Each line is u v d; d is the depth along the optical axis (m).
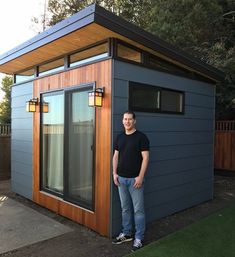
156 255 3.27
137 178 3.53
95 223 4.04
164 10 8.27
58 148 4.90
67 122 4.60
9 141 7.88
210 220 4.45
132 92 4.05
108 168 3.83
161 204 4.64
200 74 5.40
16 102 6.12
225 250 3.40
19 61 5.22
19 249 3.51
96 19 3.28
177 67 4.96
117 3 10.77
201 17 7.88
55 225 4.29
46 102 5.16
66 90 4.56
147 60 4.30
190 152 5.24
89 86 4.11
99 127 3.96
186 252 3.35
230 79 7.10
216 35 8.16
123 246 3.59
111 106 3.77
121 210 3.90
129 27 3.68
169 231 4.09
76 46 4.26
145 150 3.53
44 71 5.33
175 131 4.88
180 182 5.01
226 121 8.50
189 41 7.91
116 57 3.79
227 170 8.48
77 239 3.80
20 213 4.84
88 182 4.25
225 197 6.05
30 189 5.60
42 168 5.28
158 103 4.53
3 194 6.14
